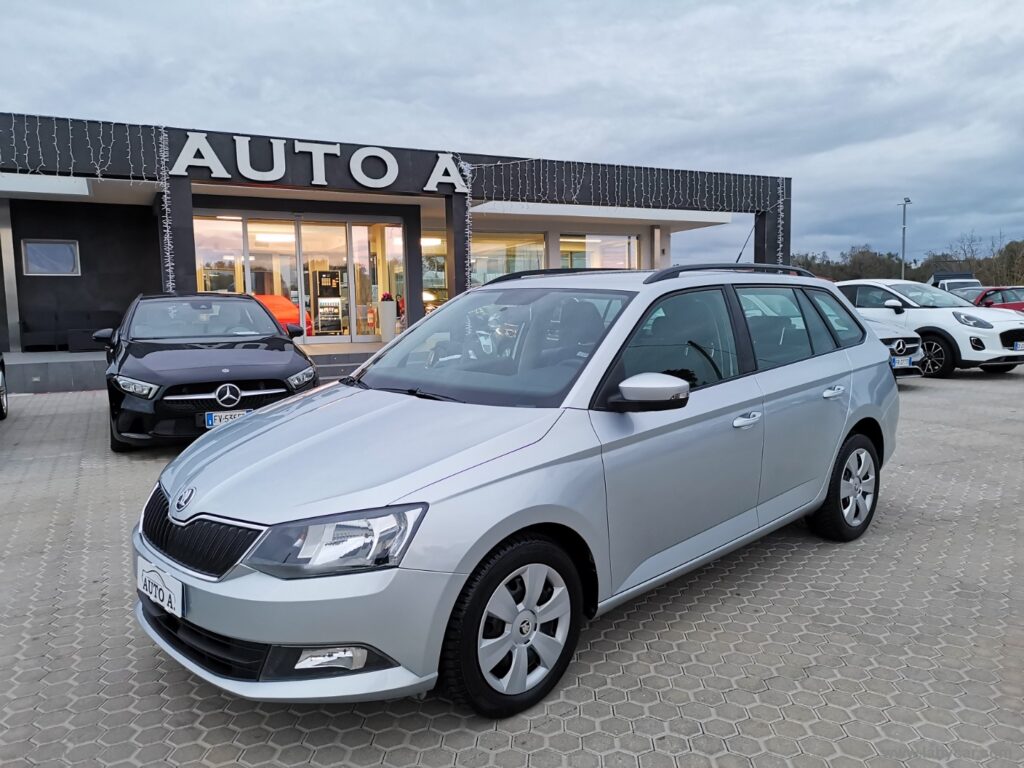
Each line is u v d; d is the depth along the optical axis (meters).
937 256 53.62
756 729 2.55
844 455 4.19
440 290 19.52
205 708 2.73
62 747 2.49
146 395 6.33
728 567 4.02
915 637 3.20
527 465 2.58
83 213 16.09
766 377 3.65
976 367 12.15
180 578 2.43
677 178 15.41
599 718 2.62
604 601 2.88
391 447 2.63
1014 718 2.59
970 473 6.02
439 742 2.50
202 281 14.82
